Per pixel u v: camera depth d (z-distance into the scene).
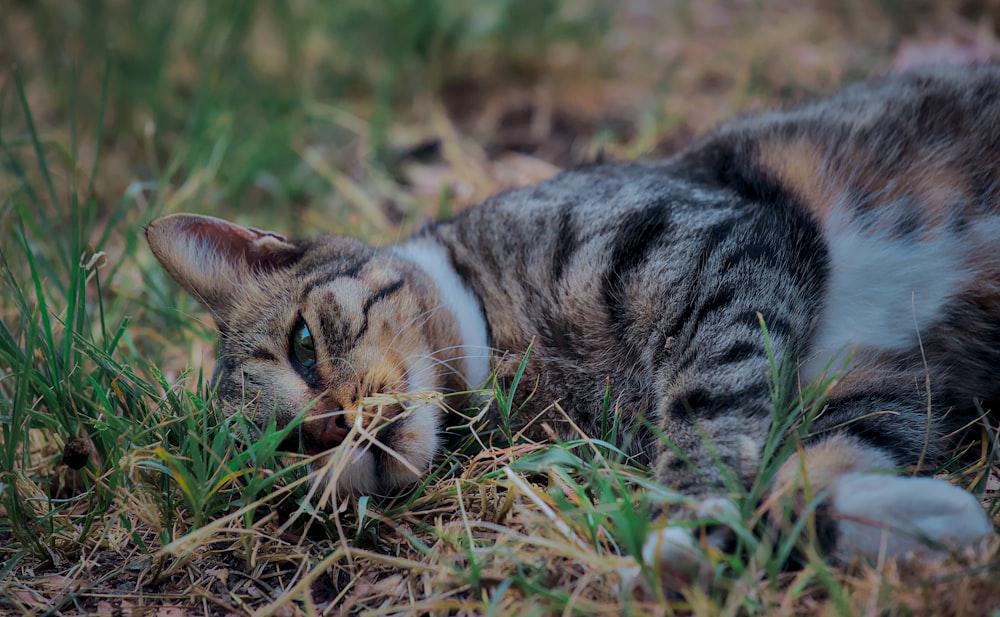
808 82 8.77
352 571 4.25
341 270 5.28
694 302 4.58
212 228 5.45
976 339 5.00
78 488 5.13
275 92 9.54
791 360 4.48
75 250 5.38
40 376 4.92
